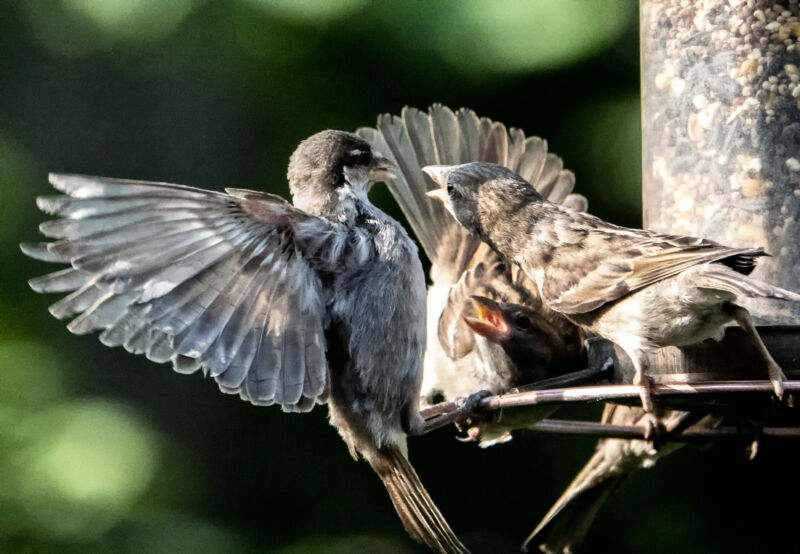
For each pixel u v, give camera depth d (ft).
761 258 34.71
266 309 31.27
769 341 32.30
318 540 47.62
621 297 32.12
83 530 45.60
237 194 30.53
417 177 41.88
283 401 31.45
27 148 49.39
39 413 46.80
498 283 38.63
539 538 41.24
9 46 49.47
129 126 49.49
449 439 49.19
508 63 46.21
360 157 34.96
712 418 38.52
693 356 32.83
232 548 46.75
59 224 28.25
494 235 35.40
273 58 47.60
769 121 34.94
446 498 48.83
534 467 48.83
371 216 34.53
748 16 35.19
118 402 47.70
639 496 47.37
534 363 36.99
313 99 47.96
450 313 38.70
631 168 47.01
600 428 35.78
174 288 29.81
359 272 33.78
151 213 29.32
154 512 46.60
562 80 46.96
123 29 47.91
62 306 28.86
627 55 46.29
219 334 30.50
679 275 31.09
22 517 45.37
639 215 47.01
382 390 34.17
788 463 46.60
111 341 29.73
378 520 48.11
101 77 49.55
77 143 49.39
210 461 47.91
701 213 35.70
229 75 48.14
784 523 46.44
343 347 33.96
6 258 48.39
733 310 30.99
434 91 47.24
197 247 30.04
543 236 34.50
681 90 36.19
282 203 31.27
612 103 46.91
